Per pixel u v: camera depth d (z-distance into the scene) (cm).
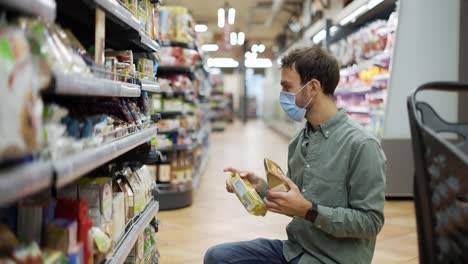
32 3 99
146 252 260
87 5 173
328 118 200
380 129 578
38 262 112
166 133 531
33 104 102
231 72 3064
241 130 2008
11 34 96
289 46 1378
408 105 125
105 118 169
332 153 194
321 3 950
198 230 437
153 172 528
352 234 182
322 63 196
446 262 113
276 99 1853
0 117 87
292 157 224
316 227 193
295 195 180
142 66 263
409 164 557
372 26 673
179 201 526
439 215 115
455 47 554
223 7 1449
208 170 835
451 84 126
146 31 256
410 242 392
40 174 99
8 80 91
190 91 557
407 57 557
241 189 204
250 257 207
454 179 106
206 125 1049
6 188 83
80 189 169
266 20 1708
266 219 479
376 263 342
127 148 187
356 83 713
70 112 156
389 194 558
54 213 144
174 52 541
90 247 148
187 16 563
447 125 129
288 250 203
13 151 92
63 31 149
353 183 186
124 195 208
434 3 554
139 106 256
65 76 116
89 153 135
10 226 132
